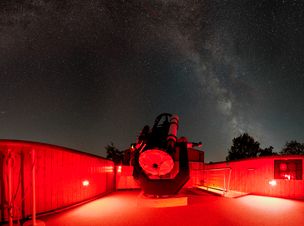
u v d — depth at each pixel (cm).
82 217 806
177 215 814
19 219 761
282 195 1173
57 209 896
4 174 747
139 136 1030
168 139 980
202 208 916
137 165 1000
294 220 736
